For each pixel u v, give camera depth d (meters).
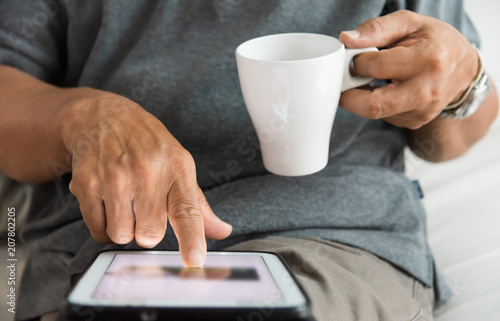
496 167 1.00
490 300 0.70
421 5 0.69
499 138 1.10
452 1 0.76
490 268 0.76
